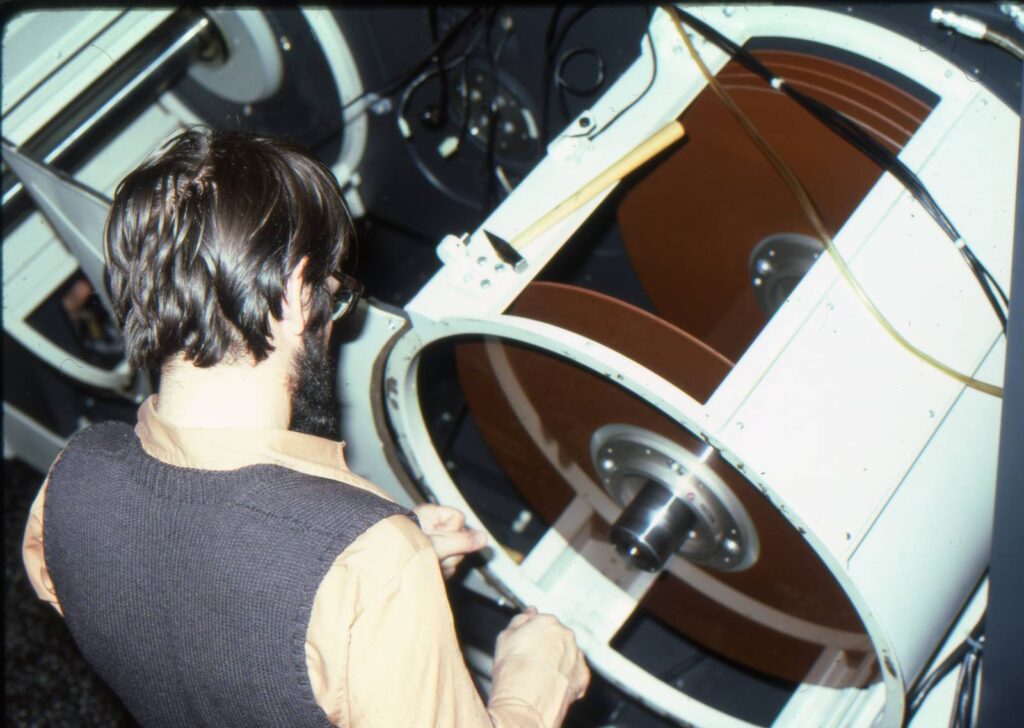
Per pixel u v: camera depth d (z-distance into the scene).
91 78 1.43
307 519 0.69
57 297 1.68
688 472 1.12
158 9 1.46
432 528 1.08
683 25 1.19
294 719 0.69
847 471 0.92
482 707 0.74
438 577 0.72
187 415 0.73
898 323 0.99
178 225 0.70
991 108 1.09
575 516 1.40
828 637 1.17
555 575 1.41
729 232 1.30
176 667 0.73
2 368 1.87
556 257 1.50
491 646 1.53
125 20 1.44
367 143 1.67
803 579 1.12
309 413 0.77
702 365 0.99
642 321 1.00
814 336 0.97
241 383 0.73
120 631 0.76
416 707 0.69
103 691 1.86
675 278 1.41
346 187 1.75
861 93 1.14
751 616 1.28
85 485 0.77
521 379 1.20
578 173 1.11
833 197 1.19
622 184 1.30
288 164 0.75
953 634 1.19
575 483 1.35
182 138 0.76
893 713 1.01
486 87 1.49
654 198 1.32
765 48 1.22
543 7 1.36
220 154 0.73
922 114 1.12
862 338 0.98
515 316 1.05
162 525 0.72
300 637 0.67
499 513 1.70
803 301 0.98
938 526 0.98
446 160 1.61
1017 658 0.99
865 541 0.91
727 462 0.98
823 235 1.04
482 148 1.57
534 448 1.35
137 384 1.70
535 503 1.51
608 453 1.20
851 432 0.94
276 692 0.69
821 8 1.15
